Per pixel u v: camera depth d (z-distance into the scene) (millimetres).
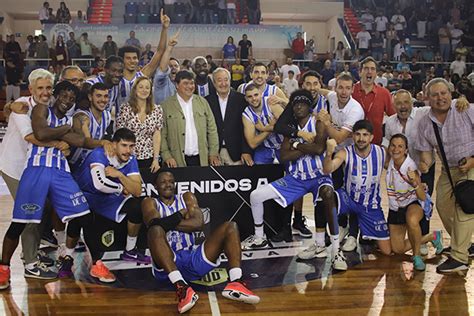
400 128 4621
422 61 16047
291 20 19953
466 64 15094
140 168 4402
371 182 4301
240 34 15758
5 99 14367
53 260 4223
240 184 4621
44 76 3666
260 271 4016
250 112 4703
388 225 4387
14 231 3633
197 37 15570
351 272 4008
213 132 4742
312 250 4293
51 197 3729
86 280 3840
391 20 18094
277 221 4758
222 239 3471
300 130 4328
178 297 3299
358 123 4203
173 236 3652
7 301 3451
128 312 3299
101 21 17031
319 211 4277
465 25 17250
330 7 18938
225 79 4730
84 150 4172
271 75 12414
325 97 4816
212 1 16297
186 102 4641
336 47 17516
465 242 3996
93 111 4188
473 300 3494
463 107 3928
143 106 4363
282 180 4414
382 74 13484
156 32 15180
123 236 4438
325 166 4062
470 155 3992
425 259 4324
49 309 3334
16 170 3824
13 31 18906
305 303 3436
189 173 4535
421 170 4297
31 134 3664
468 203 3873
